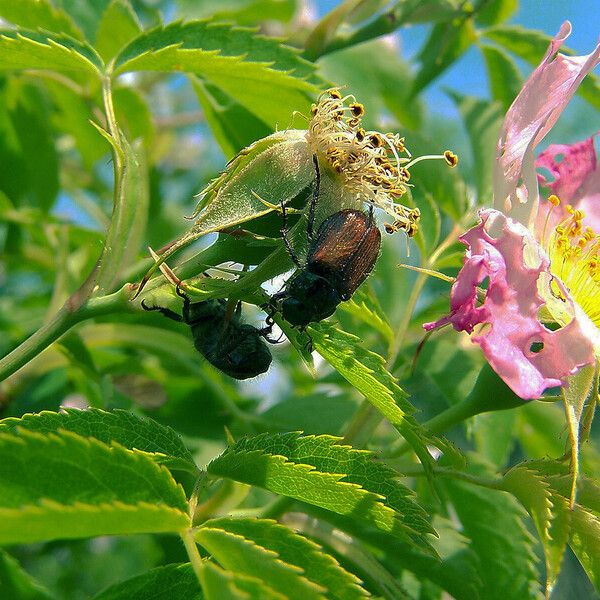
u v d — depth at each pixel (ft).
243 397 0.64
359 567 0.53
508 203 0.50
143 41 0.53
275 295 0.49
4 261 0.67
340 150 0.49
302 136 0.49
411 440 0.48
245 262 0.49
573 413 0.47
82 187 0.77
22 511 0.40
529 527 0.62
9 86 0.65
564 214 0.55
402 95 0.67
